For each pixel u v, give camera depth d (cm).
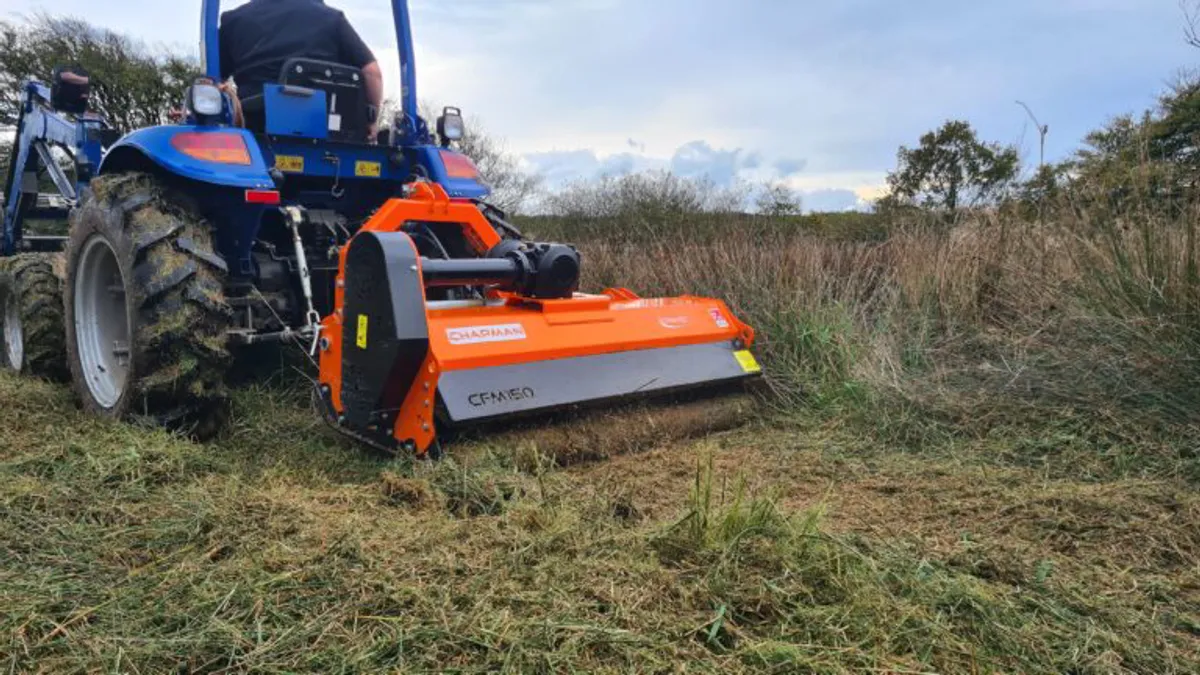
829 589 208
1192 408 345
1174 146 461
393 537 233
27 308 454
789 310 490
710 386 379
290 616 192
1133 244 412
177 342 338
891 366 421
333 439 347
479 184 473
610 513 259
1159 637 199
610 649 180
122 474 284
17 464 288
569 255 343
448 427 297
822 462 341
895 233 618
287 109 411
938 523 272
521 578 210
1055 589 221
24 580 209
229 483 282
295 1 455
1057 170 519
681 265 623
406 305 293
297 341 379
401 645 179
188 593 203
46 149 575
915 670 178
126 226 350
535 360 323
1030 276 485
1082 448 342
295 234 377
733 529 233
